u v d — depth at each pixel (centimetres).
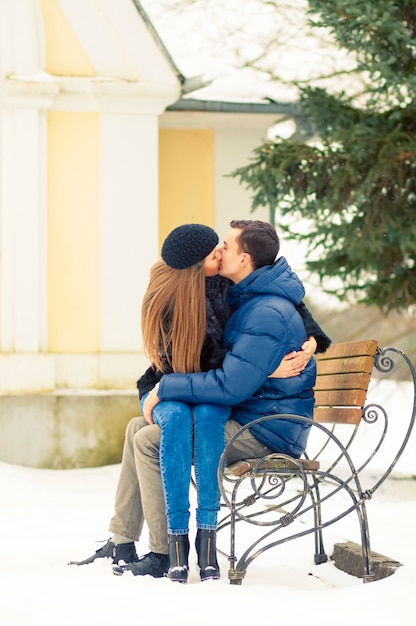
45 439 961
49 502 736
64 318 990
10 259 981
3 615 351
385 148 951
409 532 597
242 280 447
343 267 1059
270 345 431
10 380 962
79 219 998
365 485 889
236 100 1084
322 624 341
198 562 429
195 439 428
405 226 989
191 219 1119
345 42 954
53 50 995
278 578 460
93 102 996
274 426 439
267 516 667
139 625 337
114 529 455
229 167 1120
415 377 457
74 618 346
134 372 988
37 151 987
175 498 421
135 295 997
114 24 995
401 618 347
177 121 1112
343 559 483
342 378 477
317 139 1105
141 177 1005
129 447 454
